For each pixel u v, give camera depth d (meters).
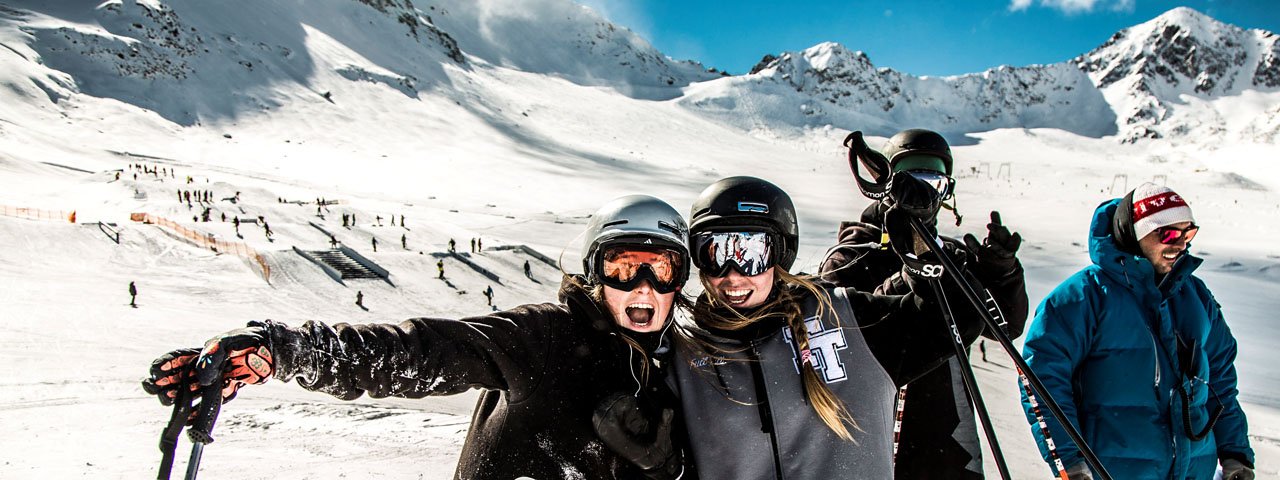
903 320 2.05
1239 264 47.22
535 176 90.38
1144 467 2.81
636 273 1.86
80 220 28.25
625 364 1.89
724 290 2.04
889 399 2.05
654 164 119.44
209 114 101.00
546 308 1.92
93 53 100.25
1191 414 2.89
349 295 24.92
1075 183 139.88
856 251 2.90
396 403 9.55
